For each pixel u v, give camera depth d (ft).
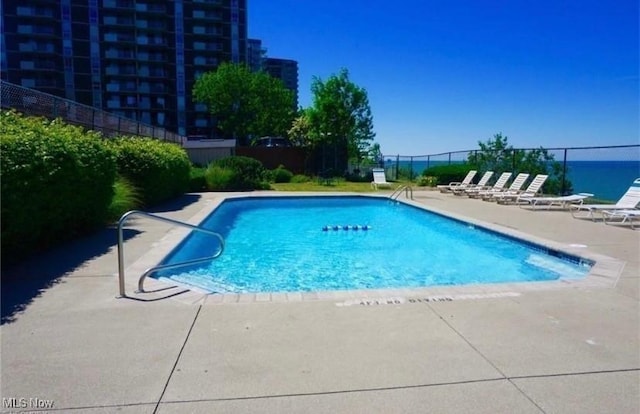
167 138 68.03
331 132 81.15
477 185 54.29
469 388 8.36
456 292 14.53
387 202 51.11
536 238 24.89
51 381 8.50
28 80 176.24
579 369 9.12
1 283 15.37
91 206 25.14
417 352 9.93
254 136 159.02
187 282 19.85
